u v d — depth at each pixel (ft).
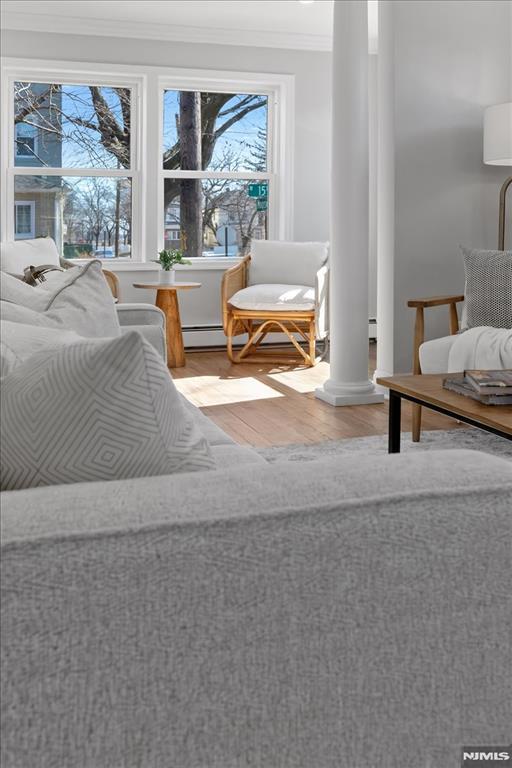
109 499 2.87
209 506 2.85
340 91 14.61
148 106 21.38
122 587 2.68
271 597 2.84
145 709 2.75
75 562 2.64
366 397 15.21
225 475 3.15
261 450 11.98
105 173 21.61
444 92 16.06
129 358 3.13
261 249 20.84
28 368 3.41
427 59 15.89
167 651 2.75
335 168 14.88
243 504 2.88
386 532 2.93
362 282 15.12
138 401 3.19
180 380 17.72
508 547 3.08
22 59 20.16
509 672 3.15
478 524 3.03
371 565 2.93
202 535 2.76
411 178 16.05
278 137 22.75
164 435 3.30
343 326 15.21
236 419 14.02
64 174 21.36
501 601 3.10
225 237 22.90
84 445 3.18
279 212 22.98
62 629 2.64
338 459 3.39
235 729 2.86
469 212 16.49
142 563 2.70
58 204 21.50
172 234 22.48
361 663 2.97
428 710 3.07
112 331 7.16
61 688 2.66
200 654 2.79
